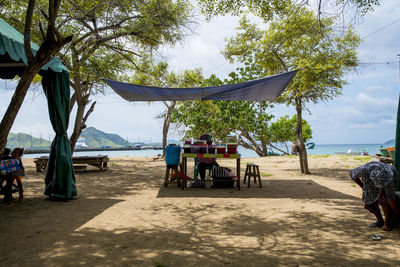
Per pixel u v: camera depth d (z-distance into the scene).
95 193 7.75
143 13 11.59
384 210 4.41
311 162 17.84
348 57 11.15
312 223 4.86
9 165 6.34
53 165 6.84
